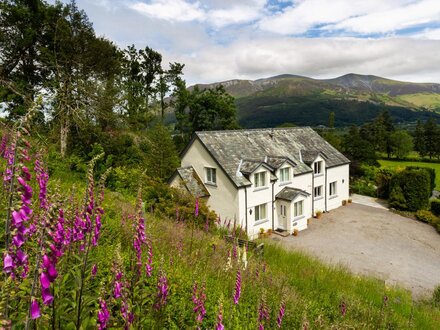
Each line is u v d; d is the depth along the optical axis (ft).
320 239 65.62
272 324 19.38
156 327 12.63
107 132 81.61
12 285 7.32
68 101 72.69
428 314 32.94
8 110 67.05
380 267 52.49
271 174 71.00
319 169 84.43
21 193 7.42
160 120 147.74
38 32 76.18
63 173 47.44
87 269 12.25
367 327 24.26
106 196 37.04
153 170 84.28
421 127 236.63
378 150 234.58
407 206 84.84
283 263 40.63
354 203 95.61
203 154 70.38
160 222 34.32
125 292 10.33
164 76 152.05
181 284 18.94
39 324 9.18
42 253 7.04
